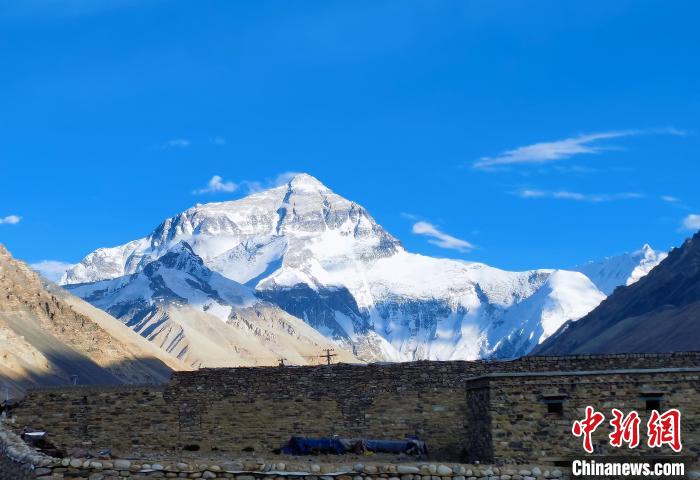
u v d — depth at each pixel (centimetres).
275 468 3425
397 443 5281
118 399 5566
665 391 4300
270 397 5581
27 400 5534
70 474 3319
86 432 5525
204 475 3372
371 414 5534
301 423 5547
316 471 3431
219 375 5612
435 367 5553
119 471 3338
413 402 5522
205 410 5575
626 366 5381
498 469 3578
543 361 5469
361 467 3462
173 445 5534
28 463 3406
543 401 4300
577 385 4306
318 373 5597
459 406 5494
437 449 5400
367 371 5578
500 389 4306
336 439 5319
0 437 4172
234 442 5541
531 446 4266
